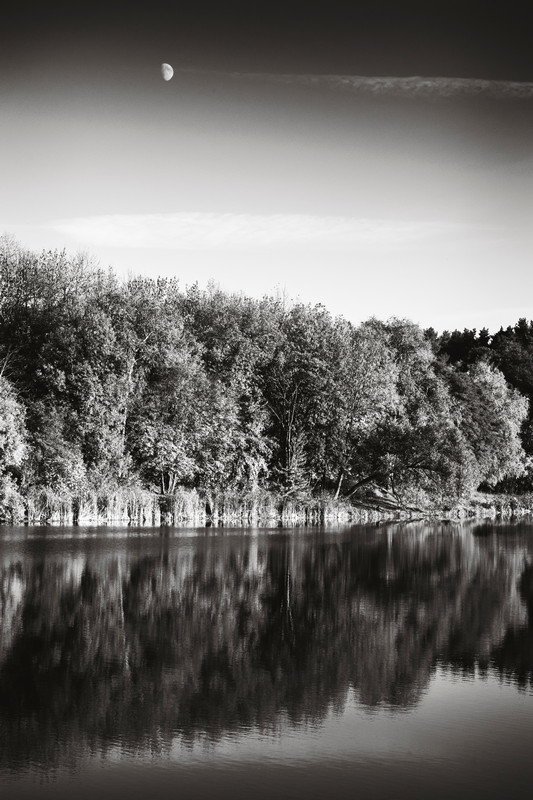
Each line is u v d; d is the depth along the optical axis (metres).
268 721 15.97
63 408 61.38
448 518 76.94
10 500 54.03
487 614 26.31
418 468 74.75
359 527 62.19
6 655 20.11
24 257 73.00
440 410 88.00
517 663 20.33
